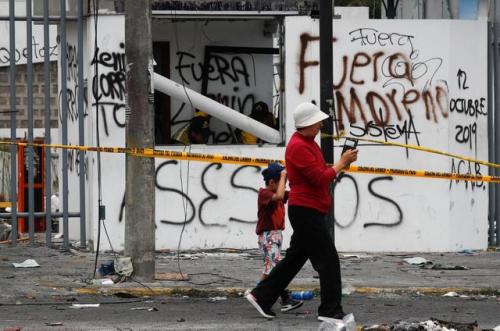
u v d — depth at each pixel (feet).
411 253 90.33
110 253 85.46
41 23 92.43
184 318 58.08
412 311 61.57
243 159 76.89
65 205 87.25
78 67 86.63
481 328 55.06
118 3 86.28
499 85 95.14
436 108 91.09
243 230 88.89
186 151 88.07
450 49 91.30
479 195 93.35
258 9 88.69
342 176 89.81
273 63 99.91
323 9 69.97
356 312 61.11
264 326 55.52
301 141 55.31
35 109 123.34
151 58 70.13
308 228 55.06
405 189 90.53
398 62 90.68
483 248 93.50
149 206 70.49
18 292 66.69
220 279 72.49
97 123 86.12
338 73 90.02
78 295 66.69
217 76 99.45
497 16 94.84
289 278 57.47
